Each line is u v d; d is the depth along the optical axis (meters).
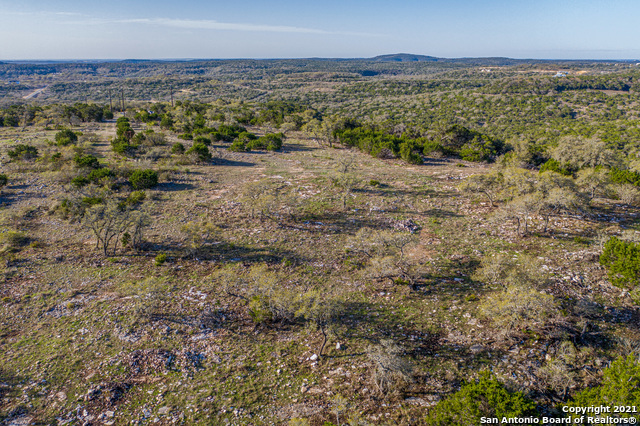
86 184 34.38
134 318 16.78
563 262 20.97
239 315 17.62
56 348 14.88
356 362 14.70
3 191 32.72
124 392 12.98
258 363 14.70
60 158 42.03
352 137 62.81
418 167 46.91
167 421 11.90
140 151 50.22
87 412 12.06
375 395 13.07
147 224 24.98
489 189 31.16
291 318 17.38
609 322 16.03
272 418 12.16
